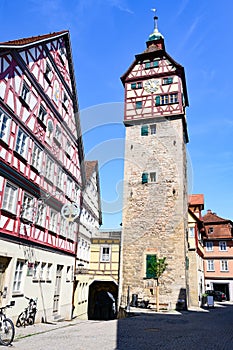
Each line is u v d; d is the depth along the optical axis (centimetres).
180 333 885
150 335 838
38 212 1115
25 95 1065
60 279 1333
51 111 1266
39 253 1108
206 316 1410
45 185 1175
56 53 1344
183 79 2212
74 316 1557
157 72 2184
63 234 1359
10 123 945
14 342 701
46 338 766
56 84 1327
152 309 1675
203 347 690
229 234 3288
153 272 1716
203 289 2653
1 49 912
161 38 2320
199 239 2481
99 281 1912
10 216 927
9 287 905
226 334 890
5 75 929
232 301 3012
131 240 1883
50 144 1245
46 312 1148
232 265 3198
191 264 2161
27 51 1075
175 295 1717
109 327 992
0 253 864
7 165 916
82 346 667
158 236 1850
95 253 1878
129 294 1789
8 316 895
